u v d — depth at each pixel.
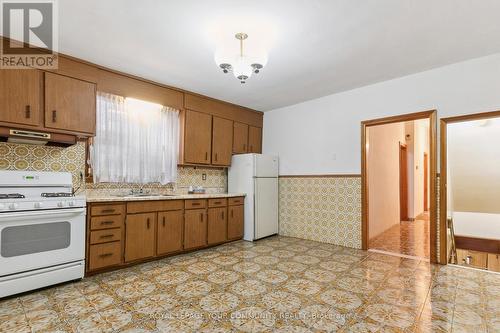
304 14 2.25
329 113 4.44
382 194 5.23
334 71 3.46
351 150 4.16
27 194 2.74
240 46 2.63
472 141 3.74
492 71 3.03
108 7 2.17
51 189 2.91
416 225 6.28
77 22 2.39
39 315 2.05
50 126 2.87
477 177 4.09
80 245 2.75
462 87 3.20
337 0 2.07
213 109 4.59
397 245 4.27
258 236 4.60
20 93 2.70
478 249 4.45
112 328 1.88
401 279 2.80
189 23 2.40
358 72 3.50
